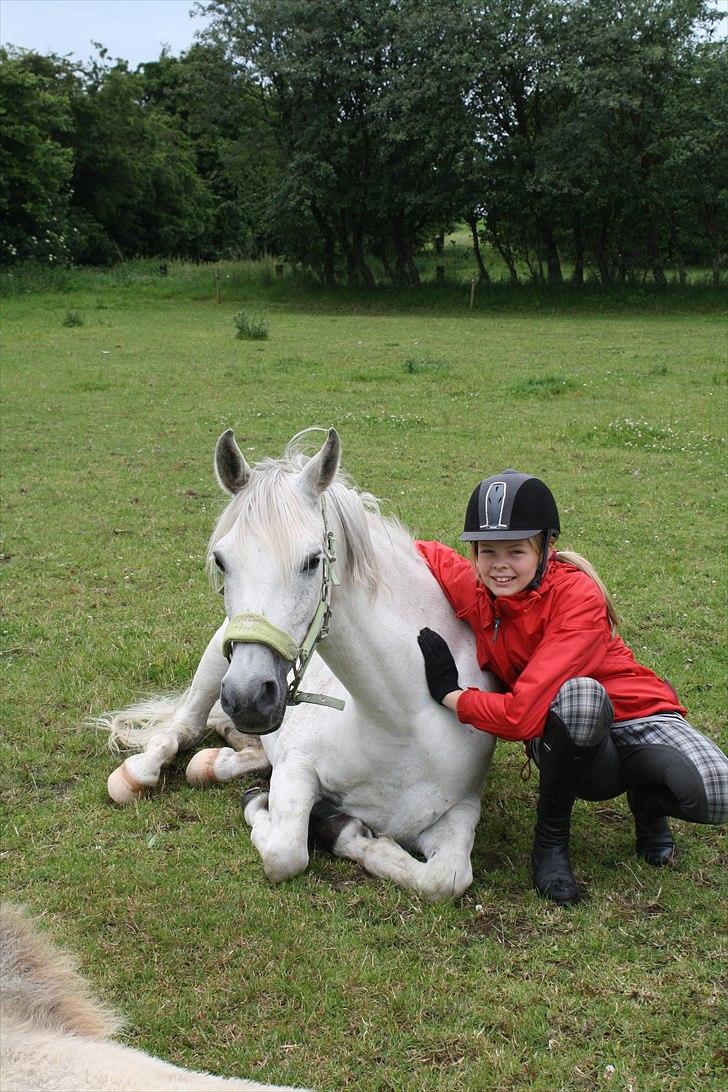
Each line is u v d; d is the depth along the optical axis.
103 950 2.92
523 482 3.12
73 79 41.91
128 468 9.37
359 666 3.06
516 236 34.94
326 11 31.89
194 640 5.39
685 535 7.20
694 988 2.71
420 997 2.70
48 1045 1.78
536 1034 2.56
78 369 15.59
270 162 35.78
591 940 2.92
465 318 27.88
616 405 12.39
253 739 4.23
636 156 30.39
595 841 3.53
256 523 2.72
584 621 3.09
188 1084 1.71
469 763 3.29
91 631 5.46
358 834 3.35
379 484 8.67
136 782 3.80
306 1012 2.66
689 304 28.98
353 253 35.56
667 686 3.32
